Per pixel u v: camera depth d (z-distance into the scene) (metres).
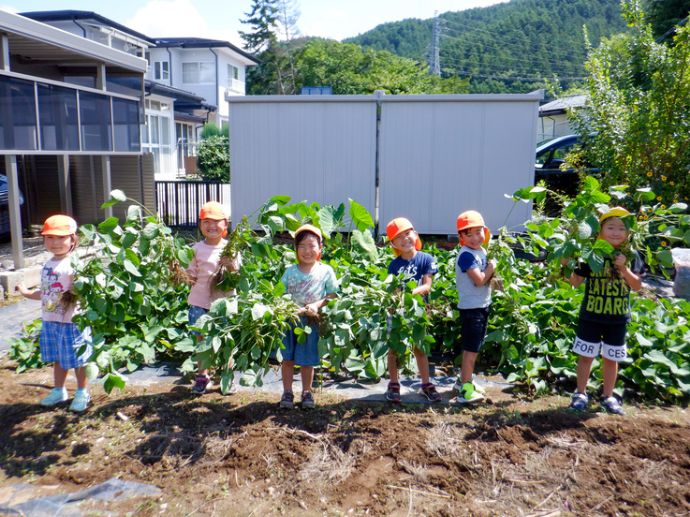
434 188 10.47
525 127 10.26
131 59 11.55
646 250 4.29
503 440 3.55
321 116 10.43
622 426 3.69
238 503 3.03
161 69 34.28
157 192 13.41
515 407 4.07
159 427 3.77
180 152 28.75
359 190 10.57
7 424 3.83
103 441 3.63
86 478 3.26
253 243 4.27
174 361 5.04
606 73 10.88
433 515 2.93
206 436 3.62
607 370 3.99
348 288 4.12
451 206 10.49
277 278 5.45
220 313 3.73
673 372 4.26
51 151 9.05
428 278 4.27
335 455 3.41
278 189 10.64
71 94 9.70
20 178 12.00
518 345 4.76
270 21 53.94
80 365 3.96
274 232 4.32
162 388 4.45
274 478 3.22
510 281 4.77
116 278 4.11
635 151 9.94
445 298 5.26
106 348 4.46
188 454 3.46
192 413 3.94
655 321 4.79
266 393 4.33
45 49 10.01
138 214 4.39
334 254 6.53
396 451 3.44
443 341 5.23
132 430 3.75
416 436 3.58
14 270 7.90
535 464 3.31
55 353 3.96
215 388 4.41
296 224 4.45
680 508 2.96
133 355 4.97
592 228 3.80
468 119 10.27
